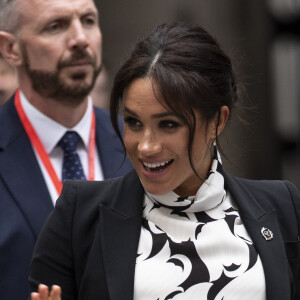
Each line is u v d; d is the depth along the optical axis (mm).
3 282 10844
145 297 8047
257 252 8500
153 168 7973
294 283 8789
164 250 8266
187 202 8453
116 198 8594
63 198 8641
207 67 7918
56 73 11781
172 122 7773
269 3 28219
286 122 28203
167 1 28641
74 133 12312
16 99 12391
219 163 8758
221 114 8266
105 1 28922
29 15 11773
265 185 9172
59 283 8367
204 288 8148
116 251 8234
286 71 28375
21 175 11555
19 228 11047
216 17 28438
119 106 8094
